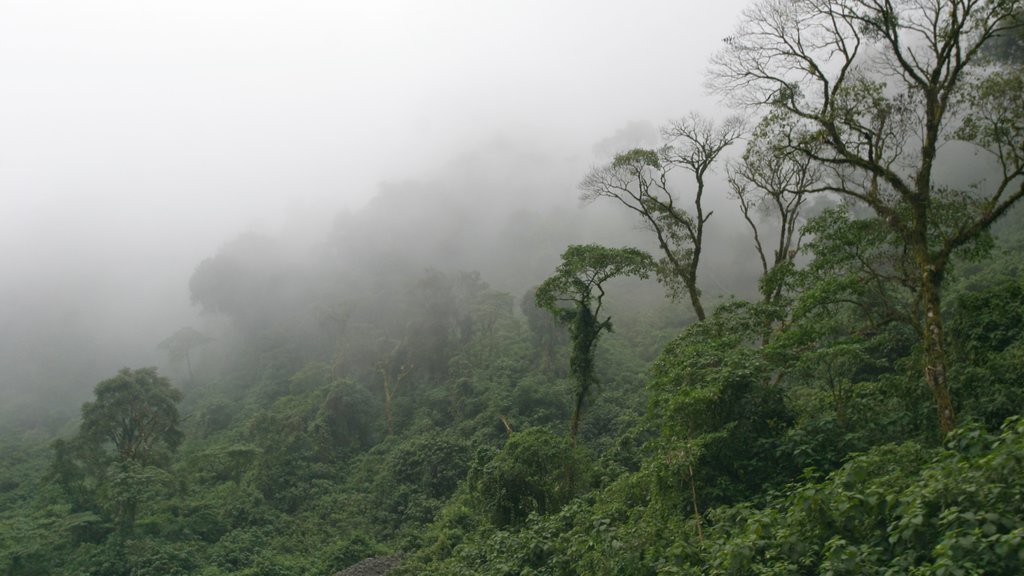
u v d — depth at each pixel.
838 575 6.53
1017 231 36.31
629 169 22.38
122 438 38.34
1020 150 13.33
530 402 41.28
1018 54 16.97
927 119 13.48
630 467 22.50
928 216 14.69
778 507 9.84
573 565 12.86
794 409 14.54
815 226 16.91
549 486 20.28
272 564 28.80
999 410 12.05
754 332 18.41
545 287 22.94
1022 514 5.99
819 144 15.20
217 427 53.31
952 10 12.84
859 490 8.35
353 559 28.62
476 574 16.44
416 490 35.50
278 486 38.66
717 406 13.28
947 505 6.55
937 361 12.28
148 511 32.88
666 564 9.78
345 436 45.72
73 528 30.66
